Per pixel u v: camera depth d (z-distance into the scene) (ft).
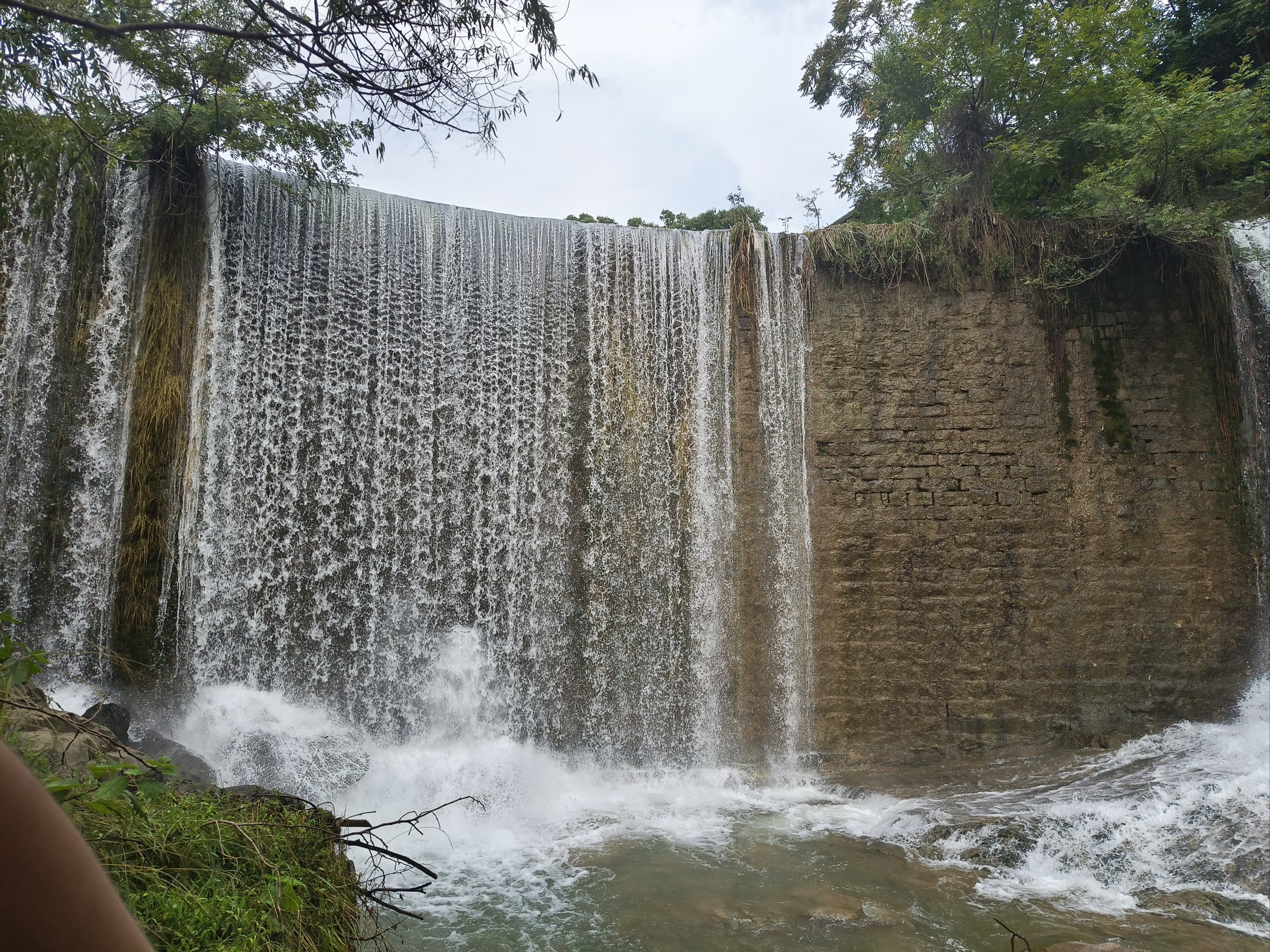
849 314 37.76
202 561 31.07
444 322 35.19
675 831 27.48
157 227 31.81
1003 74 42.60
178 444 30.94
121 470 30.68
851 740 34.71
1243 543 35.35
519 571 34.91
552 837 26.99
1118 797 27.55
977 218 38.58
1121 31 41.32
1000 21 42.83
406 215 35.19
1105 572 35.45
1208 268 36.91
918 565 35.83
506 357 35.81
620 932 20.01
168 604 30.30
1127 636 34.96
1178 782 28.12
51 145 21.57
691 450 36.91
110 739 11.82
